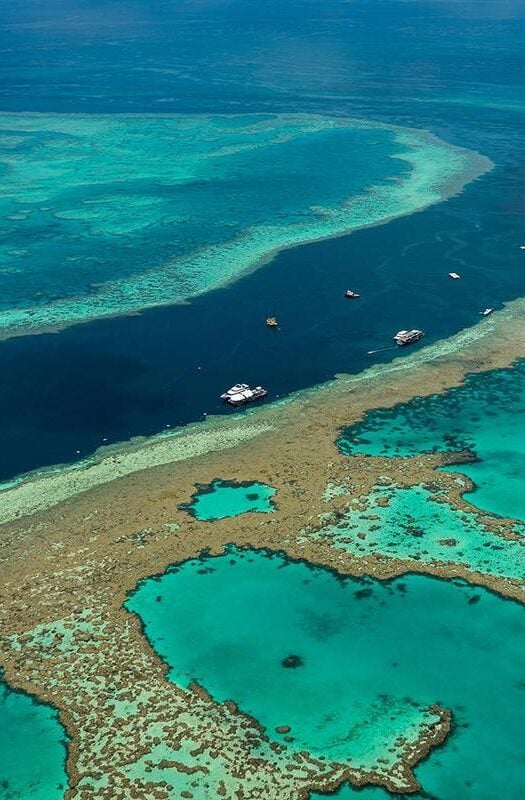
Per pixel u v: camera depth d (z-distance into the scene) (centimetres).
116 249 10925
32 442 6812
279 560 5400
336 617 4962
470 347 8312
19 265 10412
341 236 11256
